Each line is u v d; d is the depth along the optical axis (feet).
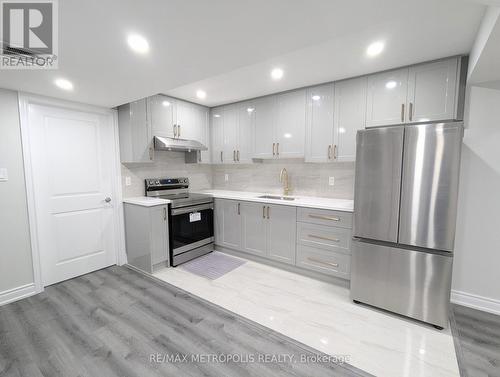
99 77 6.69
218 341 5.99
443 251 6.23
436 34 5.71
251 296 7.99
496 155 6.86
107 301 7.73
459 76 6.88
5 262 7.61
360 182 7.17
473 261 7.31
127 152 10.02
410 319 6.79
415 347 5.77
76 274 9.41
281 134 10.39
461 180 7.28
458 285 7.56
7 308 7.34
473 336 6.14
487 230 7.09
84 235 9.56
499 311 7.03
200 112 12.30
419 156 6.26
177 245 10.33
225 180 13.93
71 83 7.09
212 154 13.05
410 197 6.46
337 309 7.27
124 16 4.11
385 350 5.68
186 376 5.02
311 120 9.55
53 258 8.78
